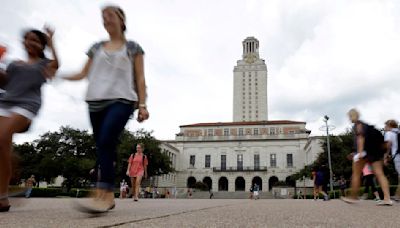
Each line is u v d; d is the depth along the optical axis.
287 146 72.94
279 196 55.28
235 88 106.69
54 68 3.96
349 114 7.43
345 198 7.64
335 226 2.79
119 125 3.44
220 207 5.83
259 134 75.12
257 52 109.81
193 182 75.88
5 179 3.75
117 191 41.09
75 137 53.69
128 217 3.17
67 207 5.05
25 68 3.65
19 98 3.55
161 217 3.28
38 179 53.12
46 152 53.12
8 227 2.28
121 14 3.79
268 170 72.50
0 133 3.38
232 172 74.12
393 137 8.82
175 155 76.00
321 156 48.69
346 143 47.38
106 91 3.50
